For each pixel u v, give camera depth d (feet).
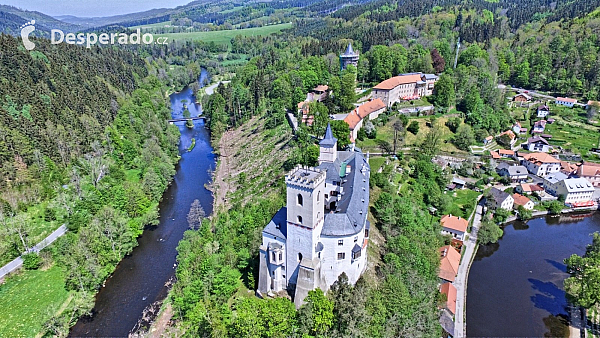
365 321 231.71
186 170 603.67
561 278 370.12
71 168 498.69
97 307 327.06
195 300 292.61
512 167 550.77
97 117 631.97
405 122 583.99
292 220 268.21
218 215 427.74
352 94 624.18
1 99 529.86
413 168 492.54
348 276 279.90
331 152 359.87
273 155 554.46
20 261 362.53
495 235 417.08
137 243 405.59
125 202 443.32
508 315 322.55
